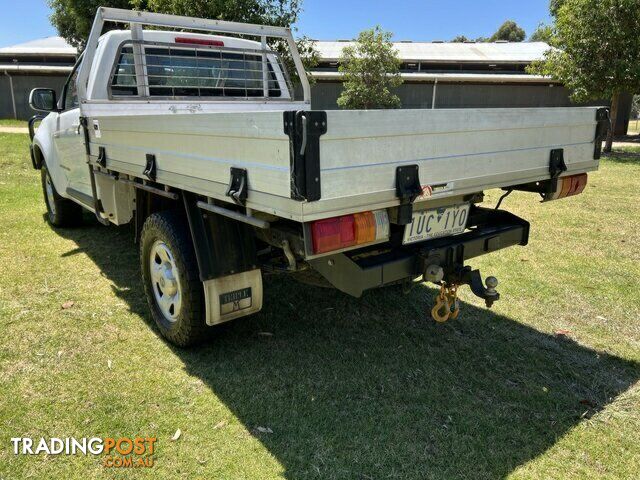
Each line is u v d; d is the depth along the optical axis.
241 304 2.79
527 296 3.91
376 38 19.69
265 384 2.68
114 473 2.05
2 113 25.75
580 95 14.68
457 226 2.76
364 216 2.06
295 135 1.75
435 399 2.58
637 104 42.84
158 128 2.66
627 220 6.25
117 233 5.43
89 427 2.32
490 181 2.53
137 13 3.74
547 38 15.55
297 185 1.77
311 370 2.83
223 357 2.95
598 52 13.85
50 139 4.98
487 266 4.58
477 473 2.09
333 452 2.19
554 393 2.65
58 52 28.45
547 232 5.70
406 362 2.94
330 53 27.38
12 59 28.48
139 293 3.84
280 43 9.83
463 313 3.62
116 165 3.31
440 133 2.22
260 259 2.95
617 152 15.55
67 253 4.73
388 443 2.25
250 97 4.58
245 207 2.20
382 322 3.46
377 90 20.05
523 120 2.62
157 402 2.51
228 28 4.26
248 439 2.26
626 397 2.63
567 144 2.95
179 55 4.14
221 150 2.18
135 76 3.96
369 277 2.39
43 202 6.78
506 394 2.63
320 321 3.46
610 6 13.23
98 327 3.27
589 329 3.38
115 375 2.73
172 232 2.78
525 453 2.21
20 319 3.35
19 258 4.55
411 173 2.12
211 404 2.50
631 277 4.29
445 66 27.20
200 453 2.17
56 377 2.69
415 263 2.56
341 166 1.88
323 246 1.95
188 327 2.83
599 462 2.16
